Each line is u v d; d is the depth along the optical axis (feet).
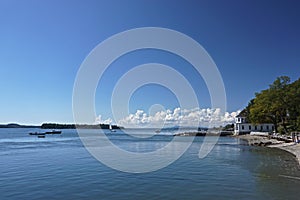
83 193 63.62
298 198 57.31
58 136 429.79
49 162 117.19
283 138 206.69
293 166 99.09
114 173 88.69
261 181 73.51
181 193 62.64
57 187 69.56
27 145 229.04
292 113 255.50
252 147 189.98
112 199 58.54
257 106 288.30
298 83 250.16
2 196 61.62
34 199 59.26
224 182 73.10
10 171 94.12
